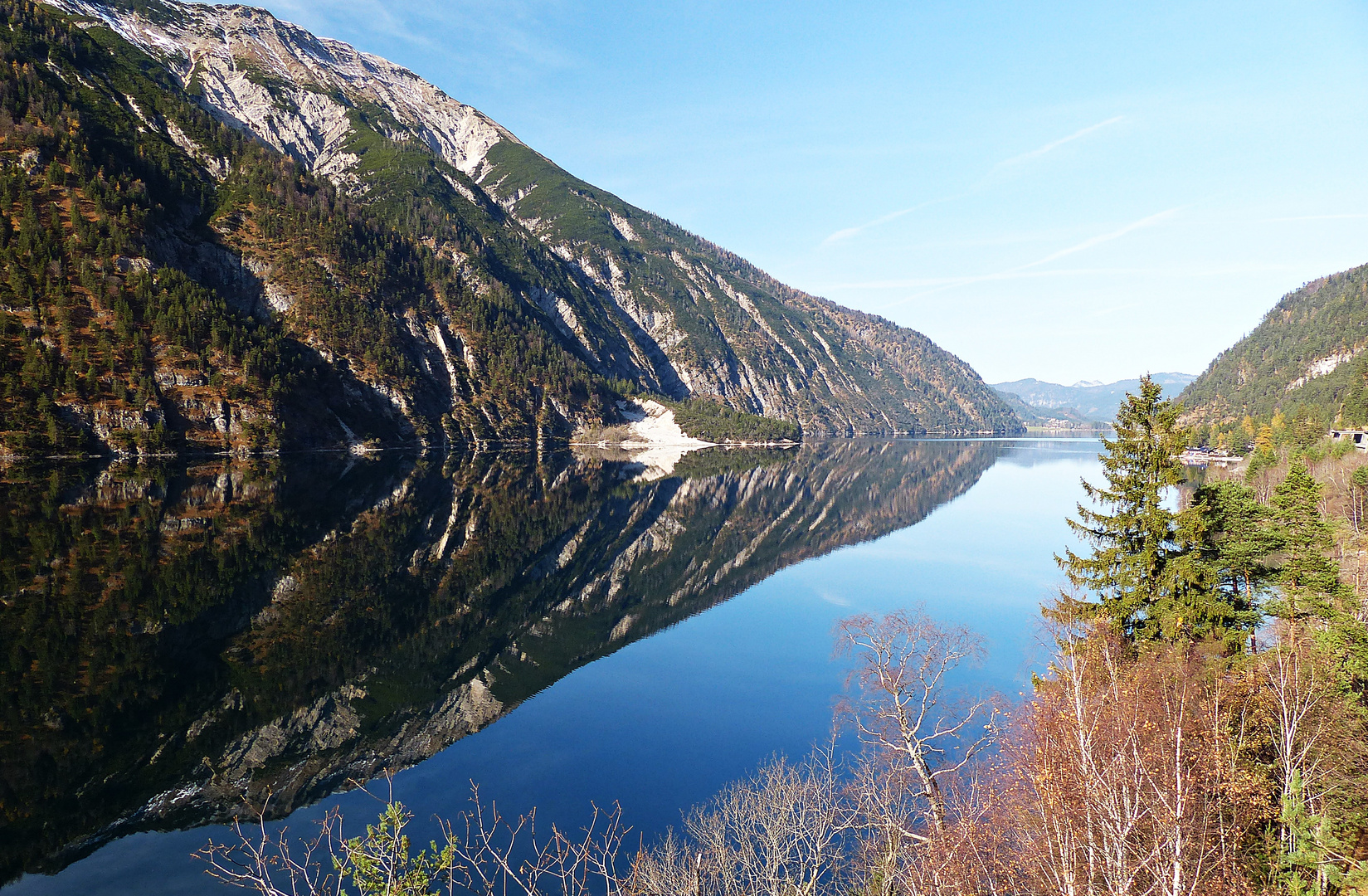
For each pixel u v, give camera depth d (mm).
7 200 153125
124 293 149875
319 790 25797
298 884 19391
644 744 30281
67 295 141250
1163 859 15695
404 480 120125
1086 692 23750
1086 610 30656
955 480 155625
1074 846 16797
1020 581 63531
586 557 71438
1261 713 20922
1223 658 25594
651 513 100750
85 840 21719
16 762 26453
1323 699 20422
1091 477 166250
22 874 19922
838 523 96312
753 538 85062
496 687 36906
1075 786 18203
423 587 55375
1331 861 16094
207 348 155500
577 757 28922
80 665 35312
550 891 19406
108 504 78750
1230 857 16797
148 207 182875
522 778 27078
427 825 23359
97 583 48281
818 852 20125
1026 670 38344
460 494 107812
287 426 157625
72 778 25500
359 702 33875
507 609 51656
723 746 30203
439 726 31875
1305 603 26516
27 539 59344
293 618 45031
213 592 48656
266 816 23812
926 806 23531
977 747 28109
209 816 23594
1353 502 63188
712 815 23984
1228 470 143750
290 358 174250
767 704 35094
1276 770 19766
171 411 140750
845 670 40188
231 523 71688
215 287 189750
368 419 189000
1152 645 27781
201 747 28438
